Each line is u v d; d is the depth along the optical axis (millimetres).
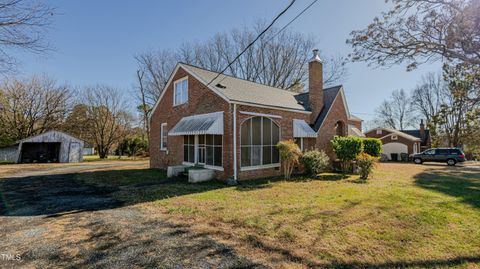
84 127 42156
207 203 8609
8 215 7371
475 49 7168
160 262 4383
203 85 15711
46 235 5719
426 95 50750
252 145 14477
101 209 7992
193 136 16625
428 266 4145
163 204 8539
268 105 15195
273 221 6539
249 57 37812
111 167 23438
